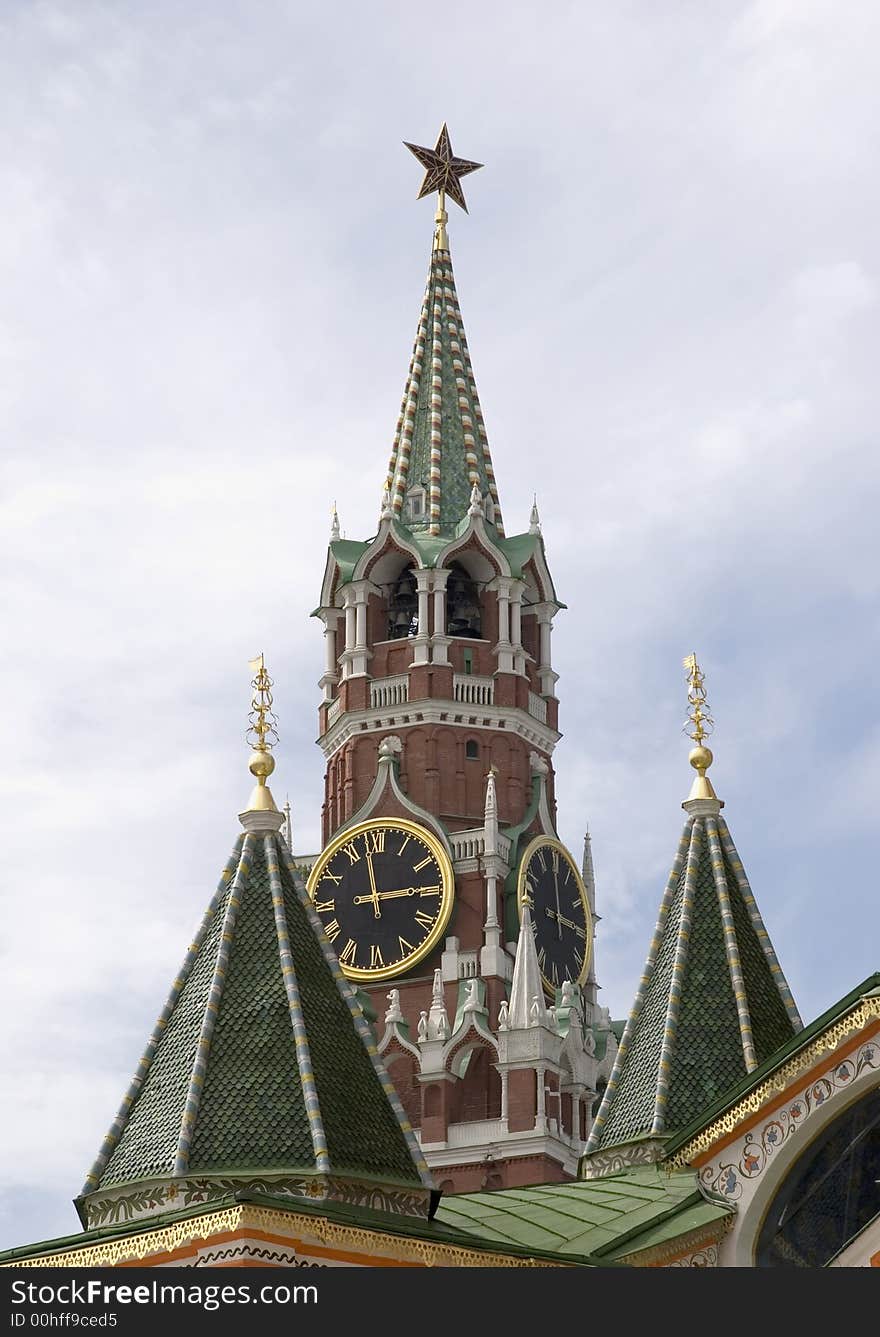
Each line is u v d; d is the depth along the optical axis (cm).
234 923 7406
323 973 7388
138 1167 6912
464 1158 14975
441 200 18512
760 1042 7850
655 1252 6900
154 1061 7181
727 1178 7025
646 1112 7781
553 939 16050
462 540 16812
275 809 7700
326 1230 6431
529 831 16238
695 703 8550
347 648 16700
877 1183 6812
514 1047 15188
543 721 16825
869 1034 6819
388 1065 15350
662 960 8131
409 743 16350
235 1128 6906
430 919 15675
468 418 17675
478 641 16688
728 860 8294
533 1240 7212
